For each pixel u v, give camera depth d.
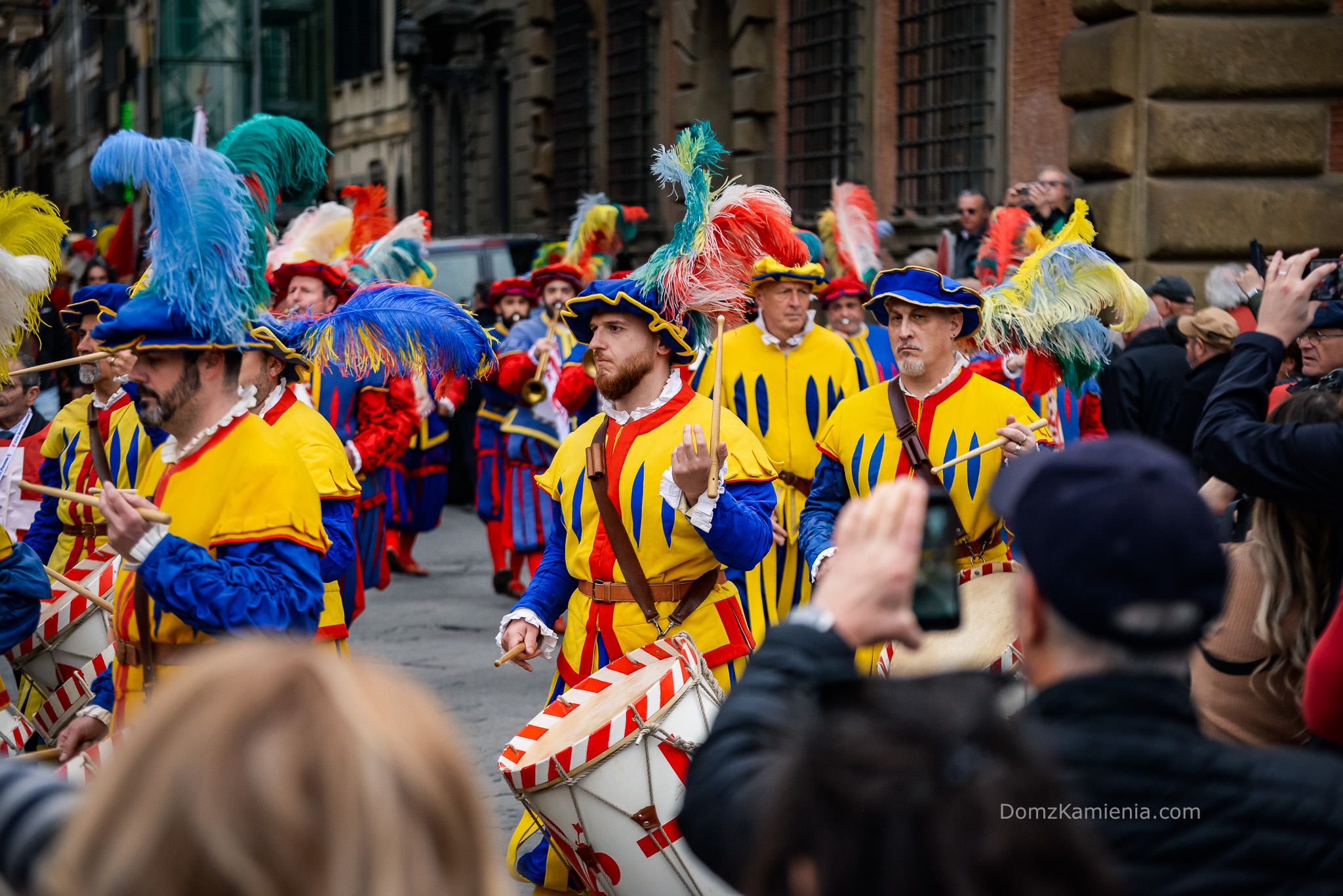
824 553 4.80
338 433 7.33
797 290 6.65
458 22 26.20
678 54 18.39
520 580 9.84
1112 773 1.64
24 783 1.47
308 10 36.03
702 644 4.04
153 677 3.46
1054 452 1.78
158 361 3.42
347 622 6.31
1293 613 3.19
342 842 1.13
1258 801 1.63
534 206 23.27
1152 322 8.02
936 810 1.42
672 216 18.75
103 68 27.98
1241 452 3.10
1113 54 10.34
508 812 5.39
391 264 7.33
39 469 6.14
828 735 1.49
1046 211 9.65
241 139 3.79
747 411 6.68
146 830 1.12
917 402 4.93
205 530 3.37
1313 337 5.16
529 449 9.42
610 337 4.20
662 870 3.48
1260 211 10.35
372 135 34.44
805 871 1.47
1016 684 1.89
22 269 3.98
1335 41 10.31
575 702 3.88
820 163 15.56
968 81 12.82
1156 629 1.66
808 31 15.66
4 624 3.80
